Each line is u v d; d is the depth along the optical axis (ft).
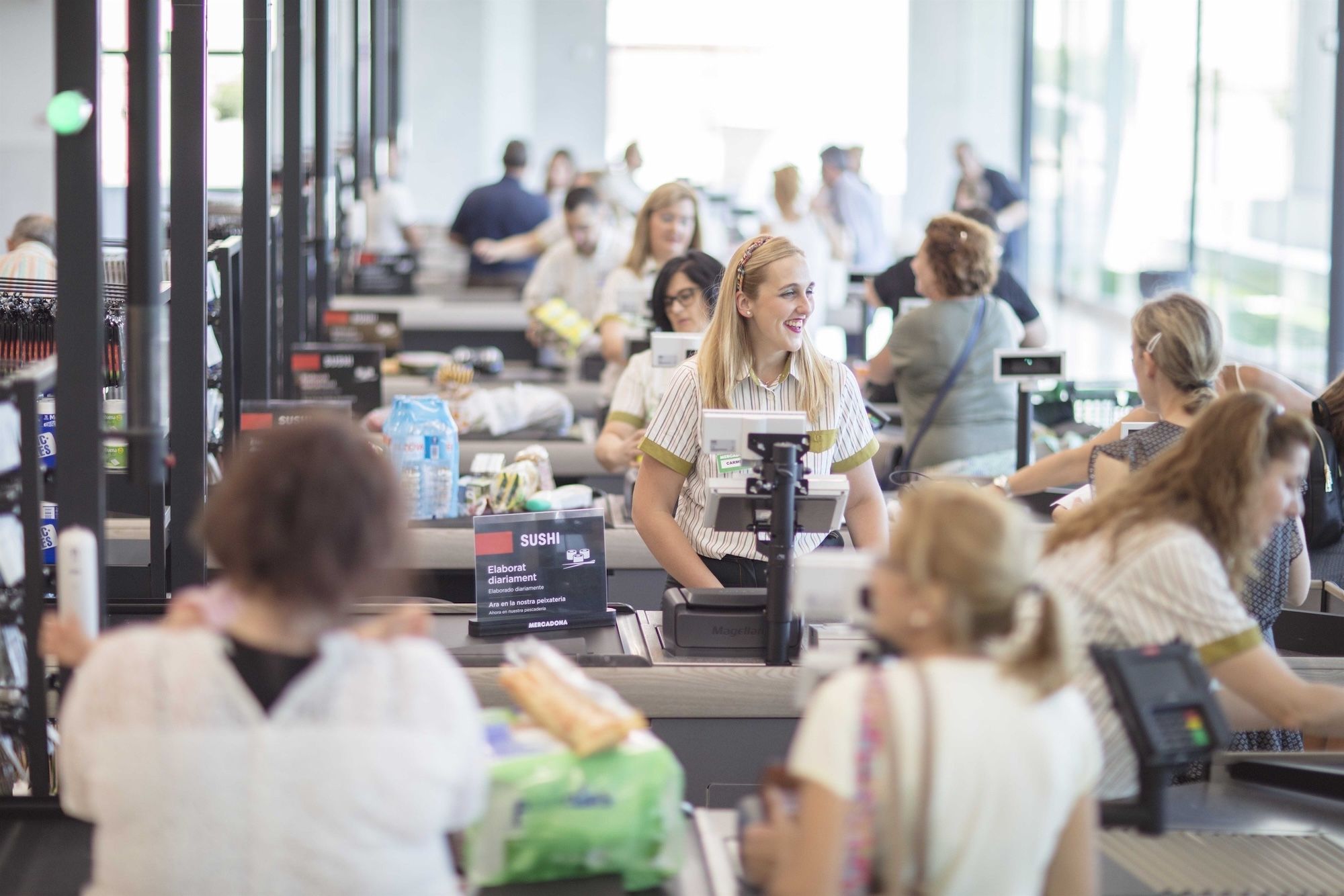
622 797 9.62
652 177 82.12
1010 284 27.73
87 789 7.98
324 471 7.64
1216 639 10.77
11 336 18.61
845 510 14.94
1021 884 7.74
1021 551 7.81
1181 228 44.86
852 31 79.97
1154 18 48.14
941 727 7.56
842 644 13.93
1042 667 7.81
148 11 12.49
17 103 39.78
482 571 14.74
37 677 12.51
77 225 12.63
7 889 11.07
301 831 7.63
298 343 27.94
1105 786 11.02
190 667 7.70
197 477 17.80
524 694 10.19
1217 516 10.89
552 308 33.63
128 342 12.77
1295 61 35.01
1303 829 11.26
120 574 17.90
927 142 76.43
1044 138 66.39
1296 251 34.99
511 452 25.66
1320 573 17.52
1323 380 33.09
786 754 13.97
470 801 8.08
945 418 23.30
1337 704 10.59
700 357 15.08
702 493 15.17
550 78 81.92
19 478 12.34
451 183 72.84
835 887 7.52
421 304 42.24
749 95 81.51
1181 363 13.75
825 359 15.38
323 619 7.75
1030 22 68.44
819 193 50.78
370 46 48.47
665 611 14.34
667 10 81.00
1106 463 13.94
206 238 17.75
